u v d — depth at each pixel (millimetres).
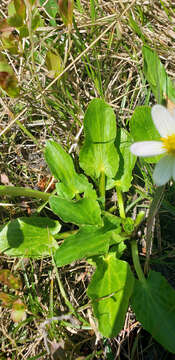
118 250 174
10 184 214
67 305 178
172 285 180
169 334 146
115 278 162
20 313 164
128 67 226
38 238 181
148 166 190
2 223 206
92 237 167
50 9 225
